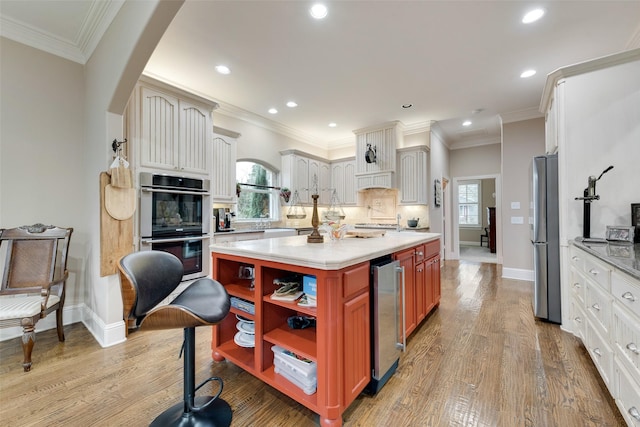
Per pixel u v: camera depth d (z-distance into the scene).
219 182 3.80
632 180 2.26
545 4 2.12
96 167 2.51
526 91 3.68
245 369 1.78
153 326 1.23
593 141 2.39
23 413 1.51
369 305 1.68
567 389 1.69
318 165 5.78
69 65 2.75
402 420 1.46
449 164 6.34
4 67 2.40
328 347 1.38
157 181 2.74
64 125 2.72
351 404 1.59
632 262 1.44
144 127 2.71
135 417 1.49
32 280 2.29
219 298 1.52
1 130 2.39
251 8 2.16
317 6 2.14
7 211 2.42
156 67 3.05
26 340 1.91
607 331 1.60
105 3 2.19
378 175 5.12
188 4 2.11
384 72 3.17
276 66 3.04
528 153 4.37
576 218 2.48
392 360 1.84
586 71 2.41
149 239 2.66
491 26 2.38
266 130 4.95
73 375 1.87
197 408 1.45
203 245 3.18
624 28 2.39
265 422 1.46
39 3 2.17
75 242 2.76
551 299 2.69
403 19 2.29
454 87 3.56
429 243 2.82
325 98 3.91
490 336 2.43
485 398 1.62
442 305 3.25
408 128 5.19
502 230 4.62
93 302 2.54
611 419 1.45
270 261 1.64
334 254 1.58
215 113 4.11
